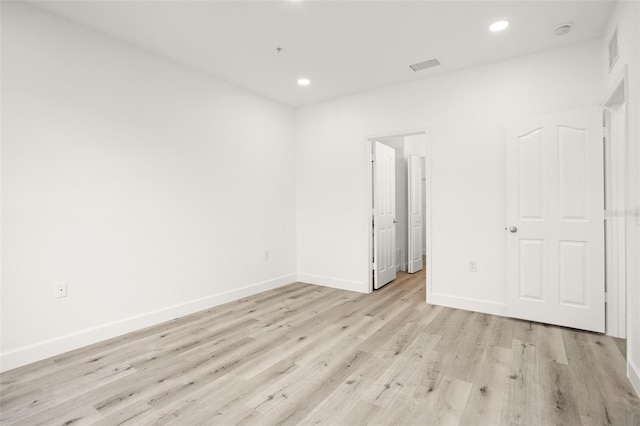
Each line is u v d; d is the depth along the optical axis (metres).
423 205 6.84
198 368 2.32
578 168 2.91
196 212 3.60
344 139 4.45
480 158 3.48
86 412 1.83
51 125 2.55
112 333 2.89
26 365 2.38
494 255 3.42
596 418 1.73
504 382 2.09
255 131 4.30
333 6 2.47
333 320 3.28
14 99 2.38
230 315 3.46
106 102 2.87
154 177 3.22
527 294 3.18
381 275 4.58
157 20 2.65
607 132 2.82
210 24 2.71
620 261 2.76
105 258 2.86
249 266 4.22
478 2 2.42
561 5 2.45
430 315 3.40
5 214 2.34
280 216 4.68
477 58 3.31
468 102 3.54
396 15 2.58
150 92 3.19
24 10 2.41
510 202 3.23
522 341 2.71
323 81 3.91
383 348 2.62
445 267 3.70
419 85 3.84
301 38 2.94
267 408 1.85
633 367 2.03
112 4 2.43
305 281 4.90
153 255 3.21
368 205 4.30
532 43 3.01
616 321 2.79
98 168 2.82
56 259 2.58
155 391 2.03
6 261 2.34
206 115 3.70
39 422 1.75
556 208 3.01
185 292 3.49
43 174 2.51
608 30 2.65
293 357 2.48
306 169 4.84
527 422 1.71
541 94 3.16
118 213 2.95
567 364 2.31
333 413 1.81
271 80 3.89
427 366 2.32
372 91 4.19
